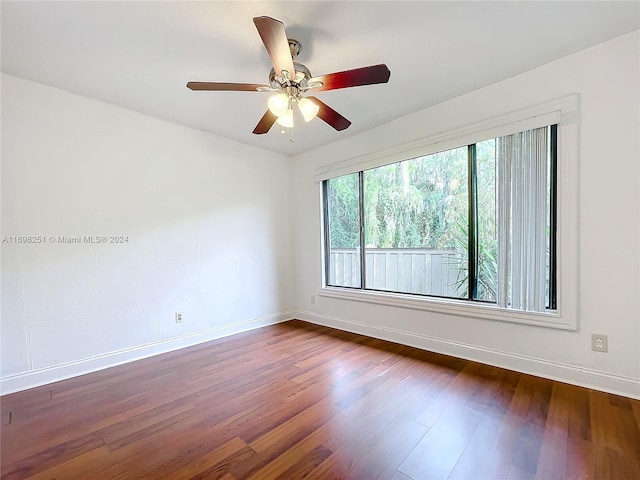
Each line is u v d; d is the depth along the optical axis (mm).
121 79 2316
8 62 2090
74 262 2531
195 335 3248
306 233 4098
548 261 2268
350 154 3525
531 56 2064
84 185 2586
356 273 3650
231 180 3600
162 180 3041
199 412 1932
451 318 2744
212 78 2301
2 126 2232
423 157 3012
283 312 4145
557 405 1891
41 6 1565
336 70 2203
